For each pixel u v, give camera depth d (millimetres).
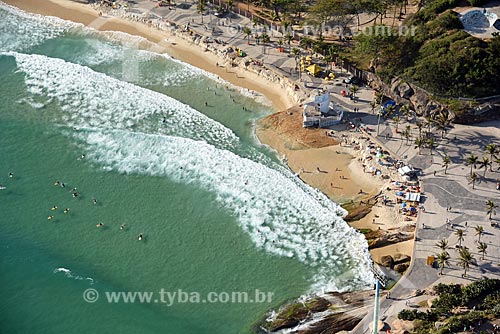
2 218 137375
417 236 127938
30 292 121562
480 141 150375
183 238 133375
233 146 155750
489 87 155125
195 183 145250
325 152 151875
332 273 125500
